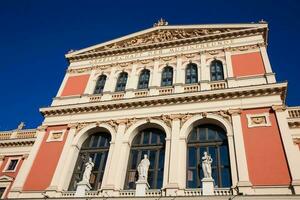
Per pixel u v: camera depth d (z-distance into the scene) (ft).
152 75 90.12
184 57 91.91
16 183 73.87
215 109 73.67
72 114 86.17
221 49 89.45
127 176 71.36
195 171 67.10
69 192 69.36
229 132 68.80
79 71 101.96
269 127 66.59
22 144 96.89
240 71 81.30
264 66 79.92
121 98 84.99
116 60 100.53
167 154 69.15
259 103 71.36
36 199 66.28
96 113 83.92
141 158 73.51
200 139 72.59
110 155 73.36
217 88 78.43
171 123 74.79
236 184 59.82
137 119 78.54
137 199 59.82
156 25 105.19
